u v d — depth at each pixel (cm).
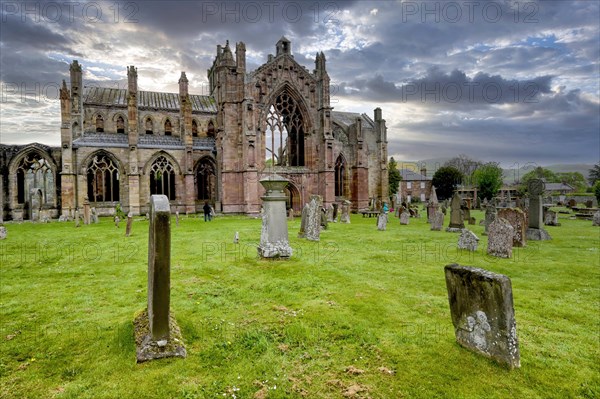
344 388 523
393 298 938
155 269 618
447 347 645
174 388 519
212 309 858
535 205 2092
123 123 5503
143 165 4622
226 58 4306
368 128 6925
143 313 746
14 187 4144
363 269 1275
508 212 1817
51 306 884
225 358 611
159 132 5725
